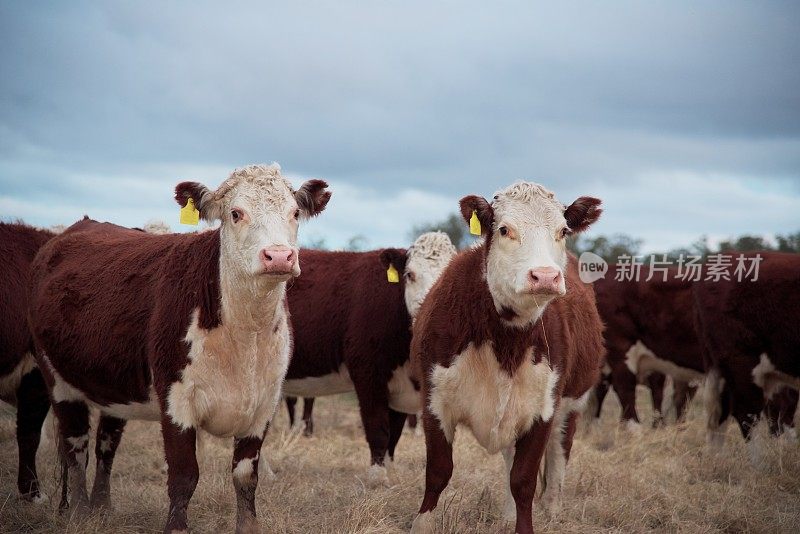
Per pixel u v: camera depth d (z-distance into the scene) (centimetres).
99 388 573
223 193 505
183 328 504
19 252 712
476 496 659
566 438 650
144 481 740
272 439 970
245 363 509
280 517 589
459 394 538
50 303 607
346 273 865
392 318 800
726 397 891
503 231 513
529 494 536
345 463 844
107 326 554
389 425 837
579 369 633
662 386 1230
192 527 591
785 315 836
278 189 505
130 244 618
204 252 521
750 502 670
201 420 514
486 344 525
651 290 1103
